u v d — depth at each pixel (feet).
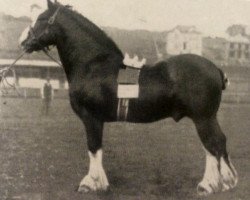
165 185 17.76
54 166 18.63
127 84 15.67
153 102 15.66
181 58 15.79
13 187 18.06
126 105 15.72
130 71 15.88
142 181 17.88
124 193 17.03
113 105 15.76
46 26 15.99
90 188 16.35
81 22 16.15
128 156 19.51
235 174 16.49
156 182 17.98
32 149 19.38
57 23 16.02
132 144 19.99
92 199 16.46
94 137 15.94
